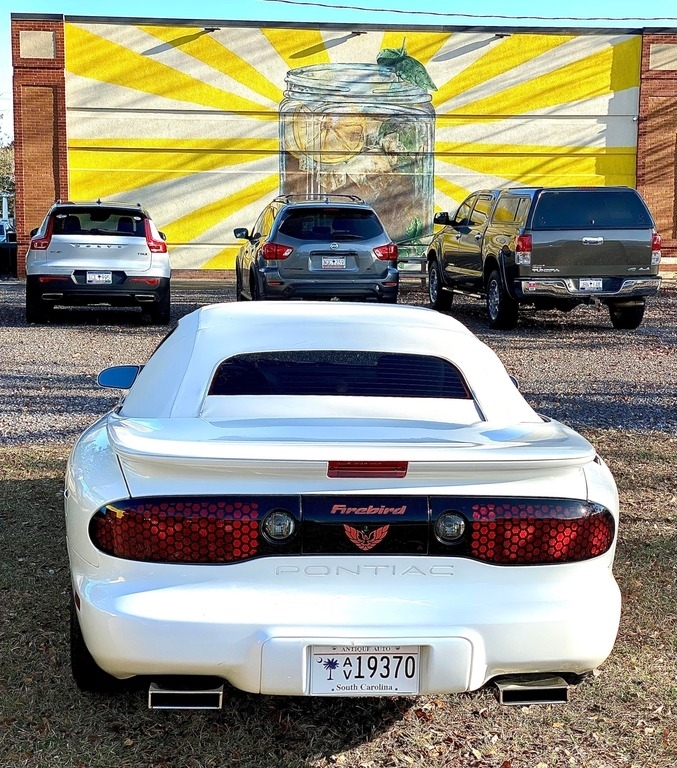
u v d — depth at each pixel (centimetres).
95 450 343
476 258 1422
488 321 1472
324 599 291
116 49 2117
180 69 2141
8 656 389
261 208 2208
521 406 376
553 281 1270
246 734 339
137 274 1323
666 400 914
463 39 2198
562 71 2219
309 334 402
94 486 312
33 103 2112
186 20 2123
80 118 2131
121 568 294
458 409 362
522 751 333
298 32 2158
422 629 289
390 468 289
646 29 2208
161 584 291
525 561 299
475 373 385
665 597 463
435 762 325
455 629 290
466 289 1486
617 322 1402
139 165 2161
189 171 2177
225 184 2189
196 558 291
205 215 2194
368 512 292
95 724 343
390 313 441
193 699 299
